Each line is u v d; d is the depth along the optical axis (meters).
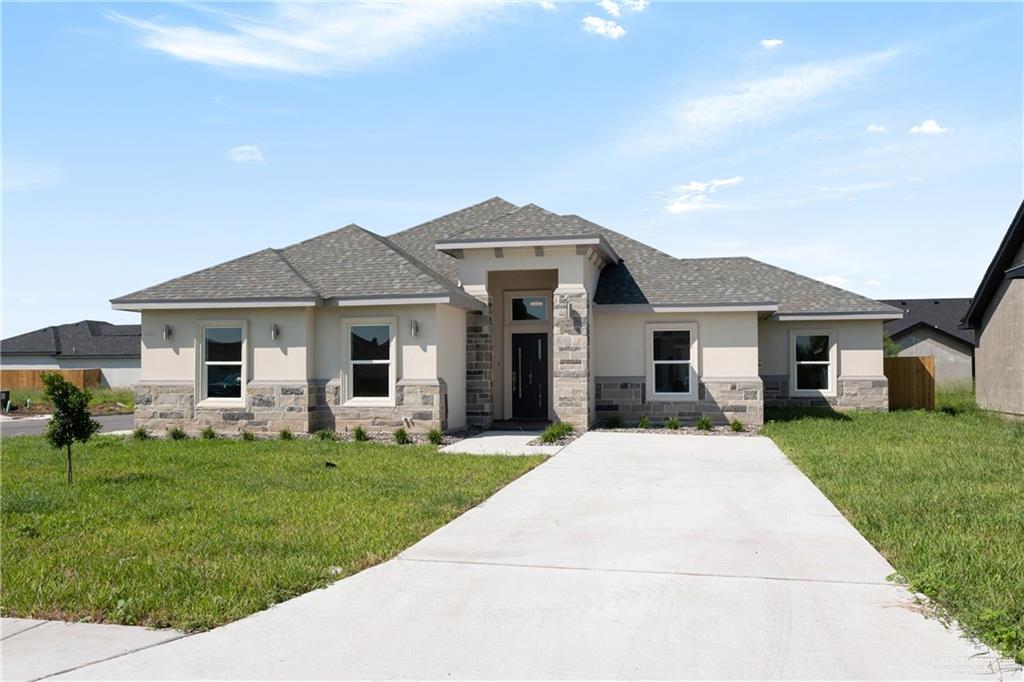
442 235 23.06
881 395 23.41
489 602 5.85
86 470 12.51
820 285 24.70
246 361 17.81
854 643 5.02
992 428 17.92
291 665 4.77
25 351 49.75
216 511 9.10
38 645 5.11
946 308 49.53
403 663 4.78
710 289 19.81
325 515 8.83
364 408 17.42
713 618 5.47
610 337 20.05
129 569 6.65
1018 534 7.66
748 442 15.83
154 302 17.80
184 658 4.89
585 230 17.86
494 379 21.16
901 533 7.75
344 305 17.41
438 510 9.04
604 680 4.52
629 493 10.21
